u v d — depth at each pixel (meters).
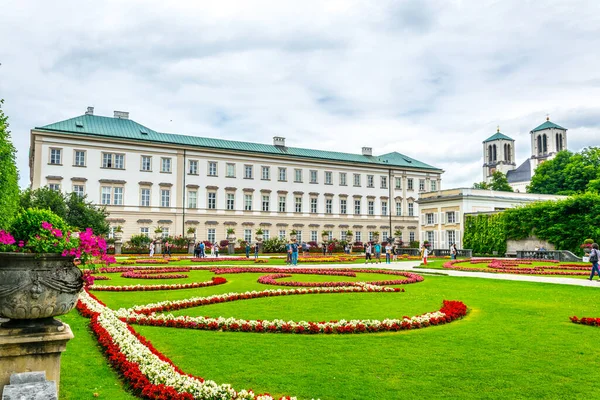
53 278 5.34
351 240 71.62
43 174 51.72
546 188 79.00
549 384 6.50
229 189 63.75
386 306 13.27
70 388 6.23
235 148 66.50
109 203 55.38
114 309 12.34
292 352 8.07
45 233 5.43
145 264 33.94
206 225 61.78
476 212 54.19
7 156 20.69
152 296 15.34
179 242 55.78
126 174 56.72
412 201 79.19
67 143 53.28
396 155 85.62
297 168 69.75
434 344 8.66
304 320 11.02
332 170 72.56
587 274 24.86
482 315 11.77
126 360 6.97
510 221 49.38
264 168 67.00
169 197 59.50
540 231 45.94
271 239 62.16
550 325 10.45
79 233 5.82
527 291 16.94
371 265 35.53
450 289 17.70
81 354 7.87
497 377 6.79
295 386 6.39
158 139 60.44
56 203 45.19
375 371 7.05
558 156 80.81
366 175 75.56
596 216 41.22
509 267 30.53
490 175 142.12
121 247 49.81
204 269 28.64
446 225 58.19
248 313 11.99
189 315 11.62
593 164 72.31
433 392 6.20
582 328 10.11
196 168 61.81
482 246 52.56
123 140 56.38
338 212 72.69
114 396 5.99
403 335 9.40
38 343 5.30
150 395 5.84
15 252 5.22
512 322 10.82
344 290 16.94
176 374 6.23
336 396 6.05
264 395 5.68
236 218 64.19
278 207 67.62
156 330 9.80
